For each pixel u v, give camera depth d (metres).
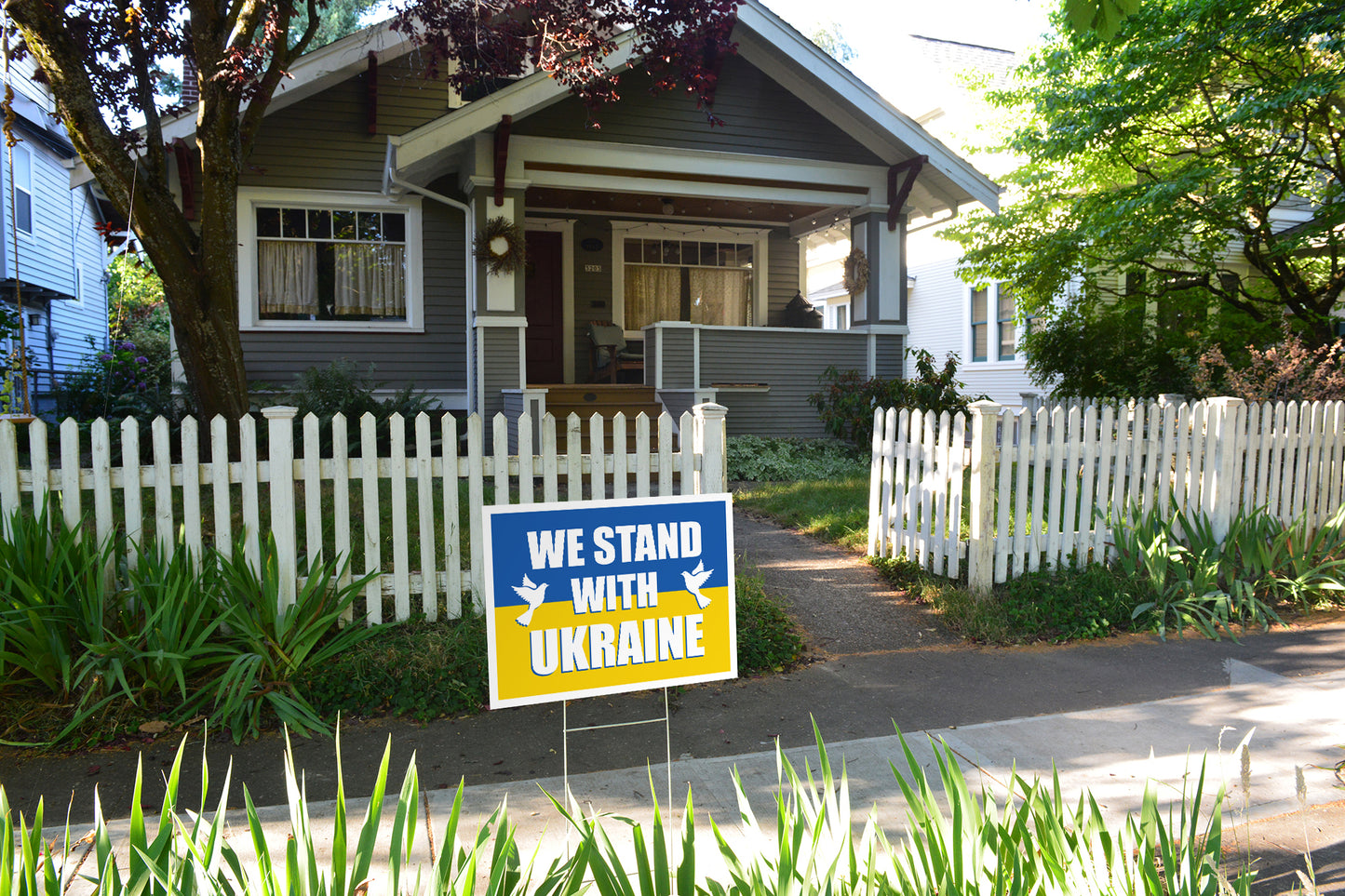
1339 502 7.56
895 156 12.80
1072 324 13.22
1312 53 10.20
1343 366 8.85
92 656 4.14
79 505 4.63
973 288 20.28
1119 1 4.12
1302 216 17.67
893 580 6.52
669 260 15.13
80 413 11.77
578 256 14.49
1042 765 3.73
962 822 2.21
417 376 12.59
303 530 6.73
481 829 2.20
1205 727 4.15
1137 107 10.70
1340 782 3.55
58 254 18.02
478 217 10.99
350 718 4.23
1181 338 12.36
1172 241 11.77
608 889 2.11
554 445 5.16
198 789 3.54
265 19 7.08
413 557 6.14
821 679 4.82
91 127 6.43
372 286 12.50
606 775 3.63
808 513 8.51
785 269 15.74
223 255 6.96
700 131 12.04
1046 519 7.10
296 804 2.07
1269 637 5.56
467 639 4.77
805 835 2.33
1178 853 2.23
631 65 10.71
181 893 1.98
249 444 4.72
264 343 11.97
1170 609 5.88
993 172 17.03
